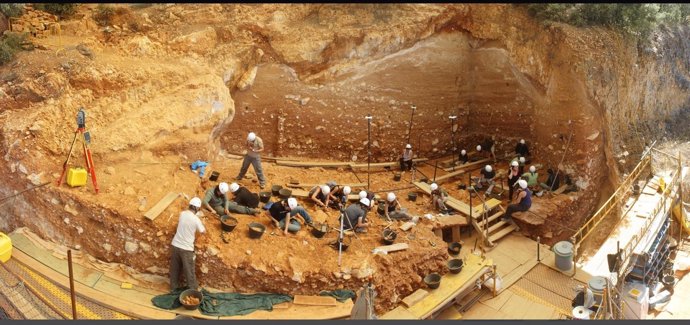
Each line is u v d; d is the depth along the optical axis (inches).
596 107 725.3
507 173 770.8
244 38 729.6
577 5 760.3
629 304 560.7
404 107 794.2
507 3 780.0
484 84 816.9
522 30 771.4
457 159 816.3
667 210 694.5
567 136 739.4
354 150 783.7
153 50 689.0
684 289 654.5
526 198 677.3
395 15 766.5
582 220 735.1
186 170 622.2
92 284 522.9
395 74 779.4
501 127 821.2
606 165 757.9
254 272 527.8
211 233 544.4
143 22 714.2
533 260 650.8
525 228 687.1
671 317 609.6
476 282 598.9
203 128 655.8
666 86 859.4
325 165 759.1
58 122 580.4
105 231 541.6
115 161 593.6
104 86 621.6
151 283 536.4
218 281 534.3
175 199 563.2
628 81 771.4
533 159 792.3
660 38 832.9
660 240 652.7
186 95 652.1
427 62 790.5
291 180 688.4
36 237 560.7
